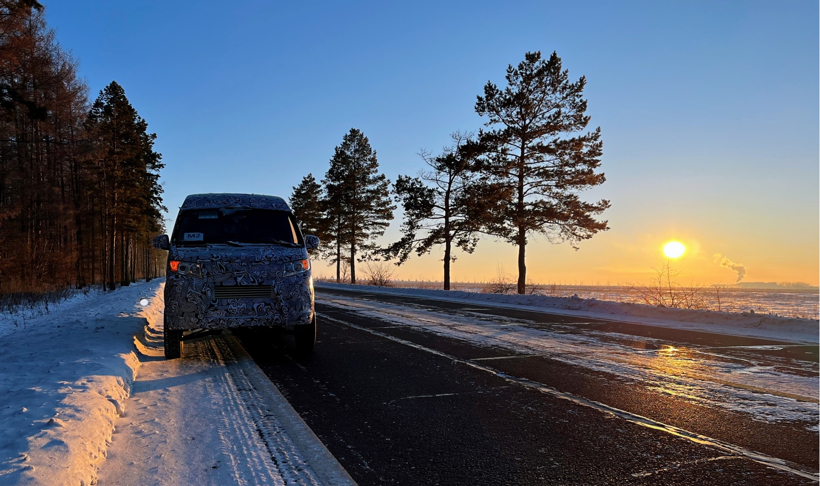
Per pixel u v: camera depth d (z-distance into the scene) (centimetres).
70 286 3478
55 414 353
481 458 324
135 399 461
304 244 688
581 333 904
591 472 300
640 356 675
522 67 2670
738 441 353
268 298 605
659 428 382
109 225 3809
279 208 725
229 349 731
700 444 348
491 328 972
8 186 2752
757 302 4162
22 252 2791
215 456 322
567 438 361
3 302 1952
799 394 479
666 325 1029
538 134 2586
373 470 304
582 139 2497
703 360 648
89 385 438
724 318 1063
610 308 1323
